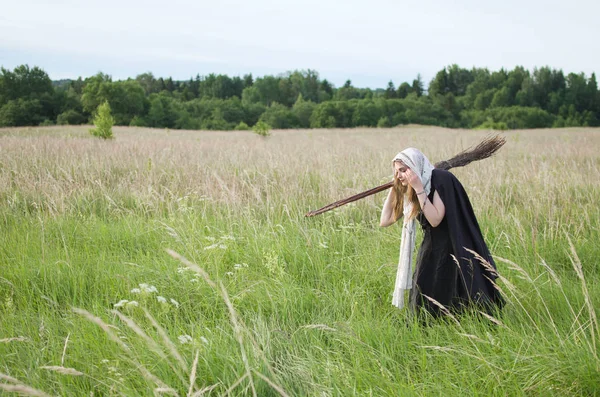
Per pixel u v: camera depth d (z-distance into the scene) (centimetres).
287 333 339
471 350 302
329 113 11344
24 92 9769
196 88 19550
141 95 10031
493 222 612
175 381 278
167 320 359
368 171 950
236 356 299
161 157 1191
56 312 391
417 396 265
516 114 11850
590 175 922
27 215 659
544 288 397
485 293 347
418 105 12519
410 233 358
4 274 452
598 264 486
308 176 869
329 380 278
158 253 527
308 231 579
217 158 1257
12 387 175
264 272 467
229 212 620
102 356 311
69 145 1487
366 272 470
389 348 319
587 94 14088
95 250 546
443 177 347
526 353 289
